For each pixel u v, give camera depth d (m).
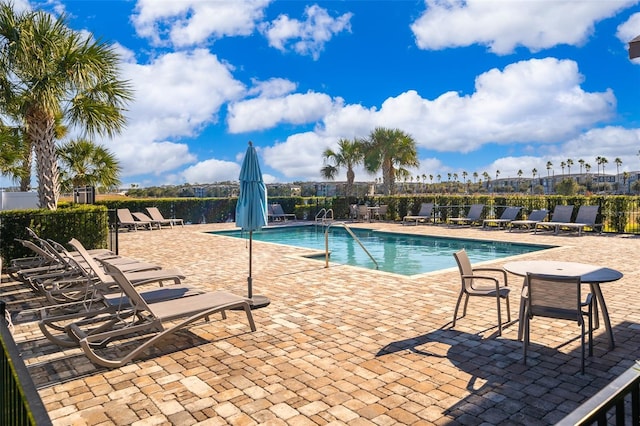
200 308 4.70
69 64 9.97
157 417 3.20
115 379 3.87
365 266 11.30
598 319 5.10
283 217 26.08
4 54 9.38
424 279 8.05
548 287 4.04
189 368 4.10
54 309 6.15
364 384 3.71
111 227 10.81
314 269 9.19
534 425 3.04
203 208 23.88
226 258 10.85
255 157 6.59
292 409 3.30
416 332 5.06
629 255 10.62
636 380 1.57
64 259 7.40
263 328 5.27
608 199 16.02
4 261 9.17
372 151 26.23
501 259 10.24
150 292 5.66
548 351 4.41
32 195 15.84
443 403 3.37
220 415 3.22
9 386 1.75
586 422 1.27
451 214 20.91
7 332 2.18
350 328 5.24
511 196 18.94
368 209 22.78
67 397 3.53
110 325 4.84
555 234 15.80
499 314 4.93
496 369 3.99
